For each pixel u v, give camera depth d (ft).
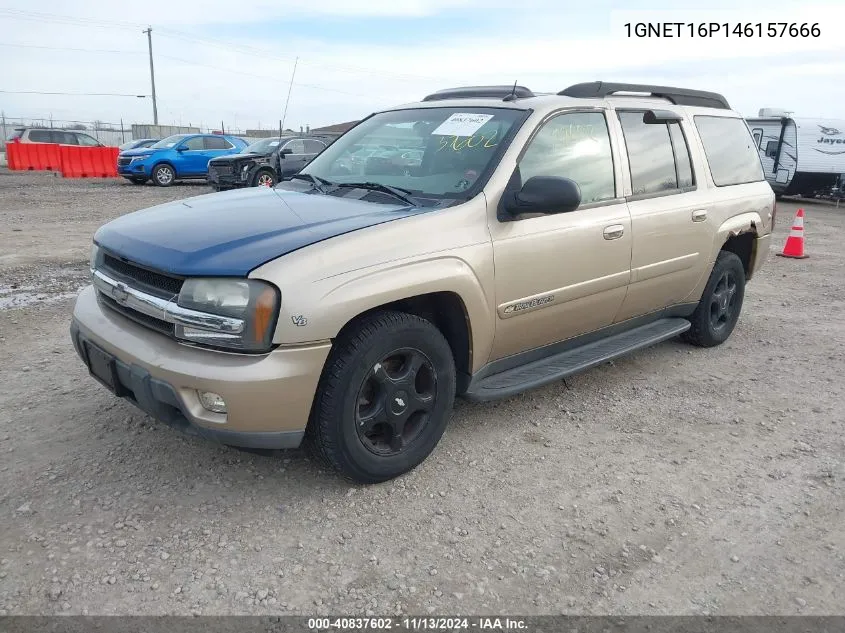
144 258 9.87
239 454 11.71
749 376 16.56
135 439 12.09
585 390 15.34
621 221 13.85
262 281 9.12
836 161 63.82
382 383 10.42
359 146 14.28
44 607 8.10
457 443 12.55
